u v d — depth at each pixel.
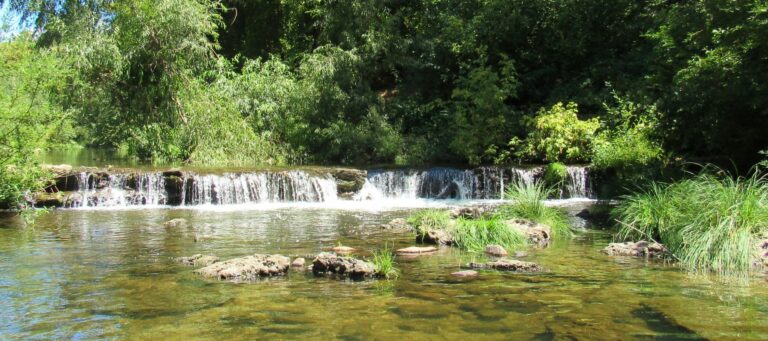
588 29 22.95
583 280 7.03
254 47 29.97
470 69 23.89
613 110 19.30
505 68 21.75
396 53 24.91
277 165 20.86
